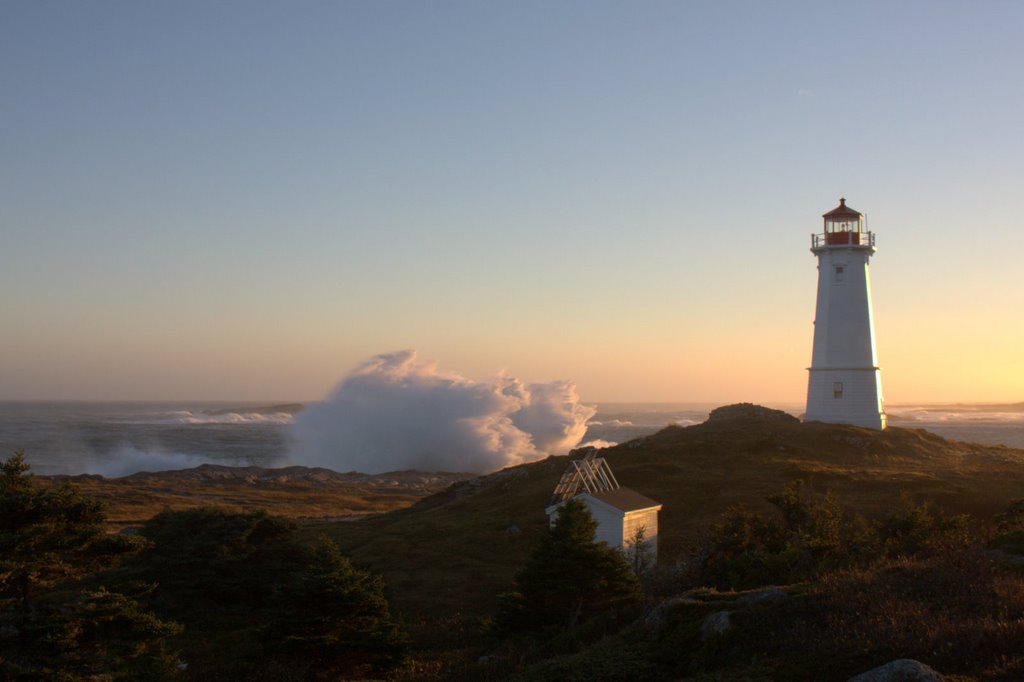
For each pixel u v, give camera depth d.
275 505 92.06
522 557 45.75
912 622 15.10
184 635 34.53
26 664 21.27
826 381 75.00
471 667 24.91
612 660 17.59
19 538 22.27
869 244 74.50
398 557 46.91
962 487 51.00
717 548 30.23
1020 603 15.46
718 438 68.75
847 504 48.16
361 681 24.62
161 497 93.31
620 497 44.31
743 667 15.51
